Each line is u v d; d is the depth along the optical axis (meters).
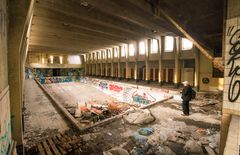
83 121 8.81
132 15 12.42
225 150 3.17
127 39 22.59
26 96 16.36
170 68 20.12
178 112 9.34
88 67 43.00
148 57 22.62
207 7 6.61
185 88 8.73
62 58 42.03
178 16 7.78
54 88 29.98
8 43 4.87
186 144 5.44
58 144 5.82
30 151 5.55
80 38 21.84
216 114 8.93
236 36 3.85
